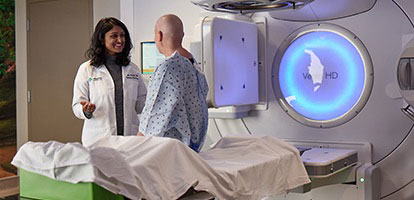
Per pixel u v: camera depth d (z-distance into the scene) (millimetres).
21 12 6168
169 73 2502
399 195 3449
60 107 6109
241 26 3605
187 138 2562
